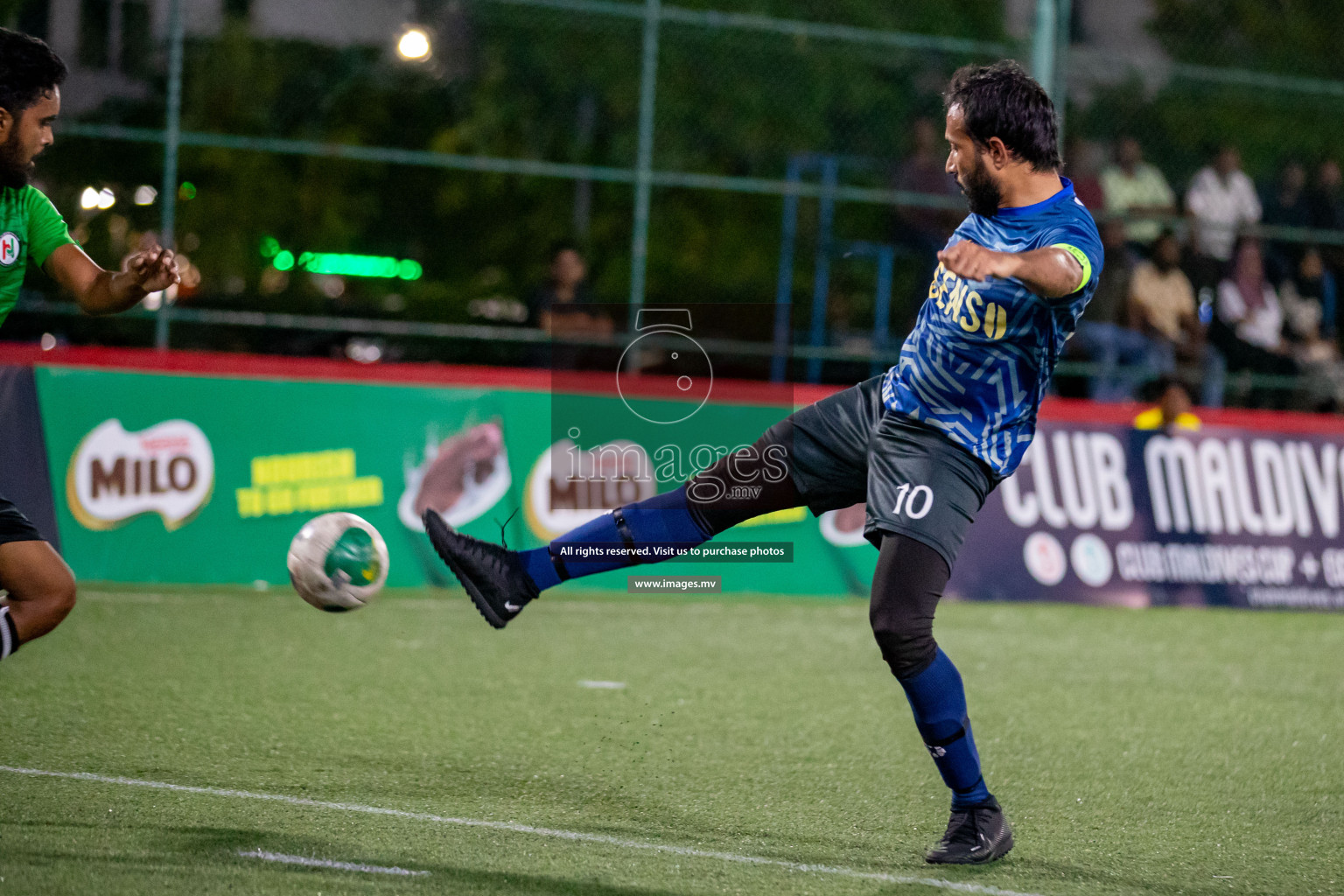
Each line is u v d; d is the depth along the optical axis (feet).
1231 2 118.83
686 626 62.08
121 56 90.48
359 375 69.15
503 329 75.82
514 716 43.75
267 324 72.69
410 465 69.10
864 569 73.00
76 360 65.82
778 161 114.52
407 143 108.88
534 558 32.71
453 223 109.81
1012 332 28.84
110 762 35.83
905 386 30.37
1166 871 30.22
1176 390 75.97
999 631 64.23
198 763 36.22
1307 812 35.76
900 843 31.63
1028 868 29.94
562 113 112.57
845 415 32.07
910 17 120.06
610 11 78.28
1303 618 73.26
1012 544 73.20
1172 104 106.63
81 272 30.04
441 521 32.45
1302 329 92.63
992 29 123.54
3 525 28.53
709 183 78.89
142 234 86.94
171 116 72.49
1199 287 88.53
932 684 29.45
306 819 31.55
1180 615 71.87
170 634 54.54
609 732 42.04
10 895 25.58
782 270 97.71
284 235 104.42
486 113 110.42
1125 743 43.11
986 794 30.66
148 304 77.87
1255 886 29.40
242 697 44.52
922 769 38.70
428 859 28.89
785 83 114.11
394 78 108.17
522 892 27.14
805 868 29.37
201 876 27.17
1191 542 75.20
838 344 93.76
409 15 107.65
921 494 29.48
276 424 67.97
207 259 101.65
